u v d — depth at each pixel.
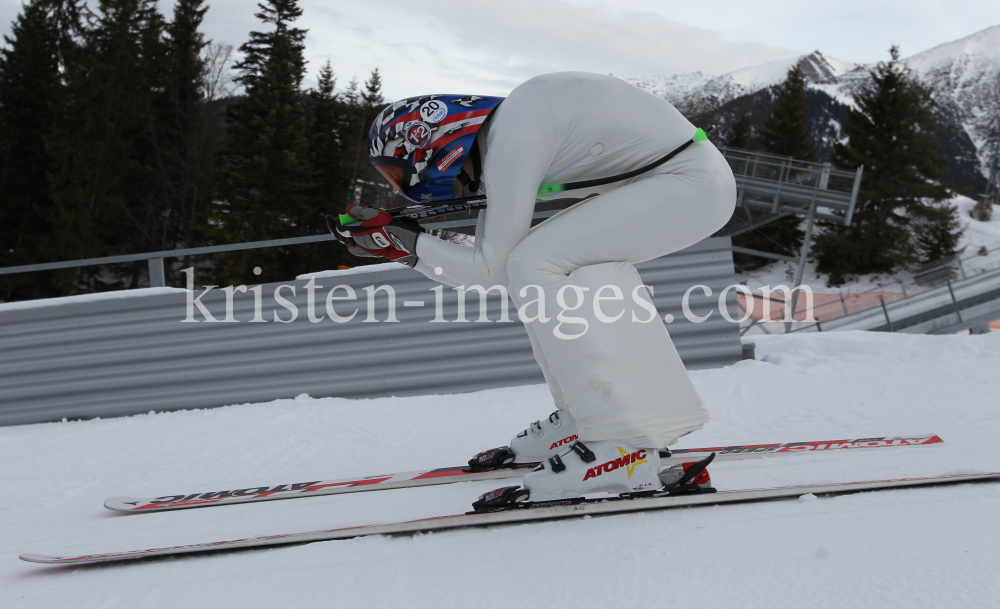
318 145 32.56
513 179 1.57
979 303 13.55
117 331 4.10
